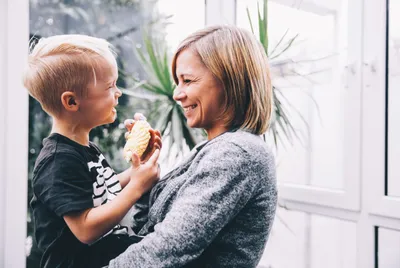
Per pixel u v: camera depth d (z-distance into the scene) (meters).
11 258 1.41
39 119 1.50
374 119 1.19
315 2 1.37
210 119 0.72
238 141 0.65
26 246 1.44
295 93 1.45
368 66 1.21
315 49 1.38
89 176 0.74
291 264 1.48
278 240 1.53
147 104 1.61
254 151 0.64
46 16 1.54
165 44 1.64
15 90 1.39
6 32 1.38
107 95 0.79
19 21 1.39
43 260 0.73
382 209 1.16
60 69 0.74
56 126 0.79
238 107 0.71
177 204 0.63
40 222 0.72
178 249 0.60
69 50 0.74
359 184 1.23
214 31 0.72
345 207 1.27
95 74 0.76
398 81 1.16
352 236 1.29
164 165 1.49
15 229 1.41
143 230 0.77
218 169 0.62
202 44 0.70
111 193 0.82
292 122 1.46
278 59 1.42
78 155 0.73
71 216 0.67
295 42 1.43
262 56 0.73
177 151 1.47
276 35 1.52
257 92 0.70
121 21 1.71
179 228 0.60
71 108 0.76
